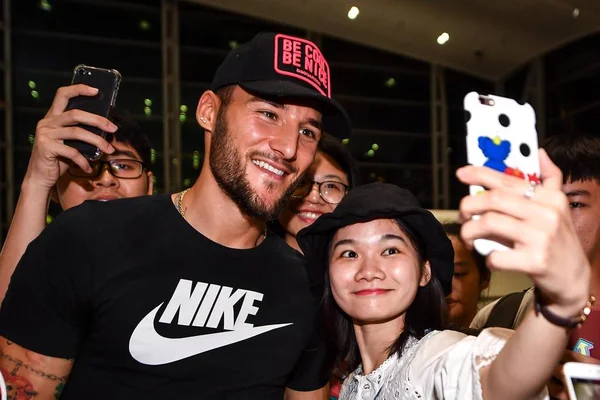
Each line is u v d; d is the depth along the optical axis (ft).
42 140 4.97
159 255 4.50
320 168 7.34
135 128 6.74
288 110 4.69
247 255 4.75
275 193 4.61
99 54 26.14
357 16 19.35
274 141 4.54
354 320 5.05
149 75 27.04
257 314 4.67
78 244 4.41
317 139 5.02
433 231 4.74
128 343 4.35
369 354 4.96
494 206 2.33
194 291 4.49
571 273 2.37
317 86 4.75
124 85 26.63
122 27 26.32
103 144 4.99
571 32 18.76
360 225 4.79
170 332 4.41
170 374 4.39
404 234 4.82
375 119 28.58
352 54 27.61
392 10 18.90
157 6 26.73
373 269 4.64
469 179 2.43
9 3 24.67
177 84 26.66
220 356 4.51
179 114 26.94
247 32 27.53
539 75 24.29
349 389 5.02
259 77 4.59
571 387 3.30
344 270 4.76
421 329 4.80
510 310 6.12
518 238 2.32
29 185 5.06
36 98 25.18
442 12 18.69
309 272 5.03
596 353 4.96
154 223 4.63
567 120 23.63
